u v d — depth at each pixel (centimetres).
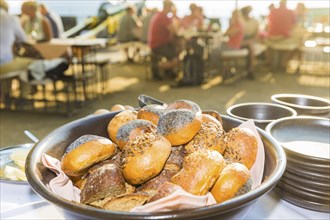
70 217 43
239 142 58
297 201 66
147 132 56
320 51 536
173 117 55
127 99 404
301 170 64
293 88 418
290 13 545
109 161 55
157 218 37
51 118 350
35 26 440
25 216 65
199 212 38
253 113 93
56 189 50
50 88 483
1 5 362
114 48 665
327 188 63
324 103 98
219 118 72
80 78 403
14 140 283
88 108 380
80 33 696
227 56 489
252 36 496
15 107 385
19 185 74
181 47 527
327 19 650
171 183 46
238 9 511
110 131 65
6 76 361
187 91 416
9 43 358
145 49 625
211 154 48
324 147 70
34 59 370
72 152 52
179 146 56
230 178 47
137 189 51
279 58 585
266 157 59
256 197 42
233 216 42
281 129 78
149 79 525
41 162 55
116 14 737
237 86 440
